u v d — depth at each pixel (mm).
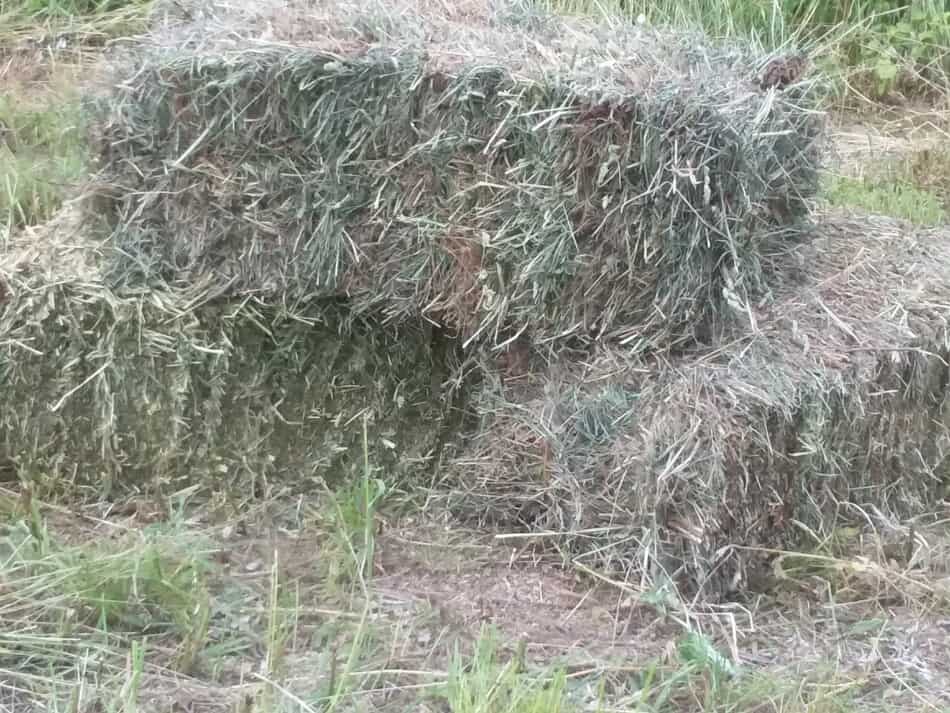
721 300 3141
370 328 3287
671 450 2857
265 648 2637
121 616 2645
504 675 2404
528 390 3240
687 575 2883
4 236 3383
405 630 2721
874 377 3117
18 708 2393
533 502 3197
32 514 3035
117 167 3215
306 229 3109
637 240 2998
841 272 3463
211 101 3049
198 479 3312
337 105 2992
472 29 3305
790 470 3027
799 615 2883
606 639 2754
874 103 6227
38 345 3172
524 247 3012
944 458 3473
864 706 2570
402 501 3316
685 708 2504
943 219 4688
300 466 3359
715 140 2957
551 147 2914
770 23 6254
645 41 3447
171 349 3182
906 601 2963
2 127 4680
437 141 2971
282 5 3355
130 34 5871
